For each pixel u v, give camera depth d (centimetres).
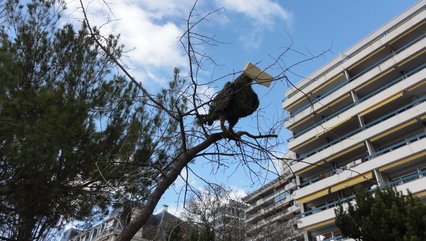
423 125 1585
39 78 434
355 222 691
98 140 394
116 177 410
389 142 1744
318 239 2028
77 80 446
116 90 468
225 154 340
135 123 420
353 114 1886
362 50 2067
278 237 1747
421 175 1502
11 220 405
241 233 1259
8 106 277
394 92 1722
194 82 301
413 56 1748
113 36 492
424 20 1814
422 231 563
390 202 658
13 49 403
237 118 369
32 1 499
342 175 1755
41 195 374
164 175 320
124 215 395
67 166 373
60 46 477
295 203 2086
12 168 346
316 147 2162
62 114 292
